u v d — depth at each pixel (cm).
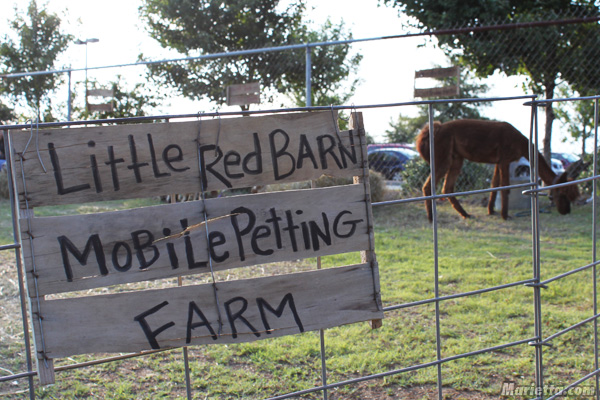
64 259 187
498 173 901
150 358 345
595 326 302
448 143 855
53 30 1608
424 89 786
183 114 198
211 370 325
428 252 646
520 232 777
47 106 1516
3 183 1184
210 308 204
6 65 1579
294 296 215
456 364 337
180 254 201
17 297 471
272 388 305
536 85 952
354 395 299
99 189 193
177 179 203
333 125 223
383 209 953
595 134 285
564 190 862
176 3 1352
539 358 276
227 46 1436
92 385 306
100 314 192
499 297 464
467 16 945
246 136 212
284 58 1212
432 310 432
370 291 225
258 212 211
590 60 878
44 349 184
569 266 570
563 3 966
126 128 196
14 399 286
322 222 219
